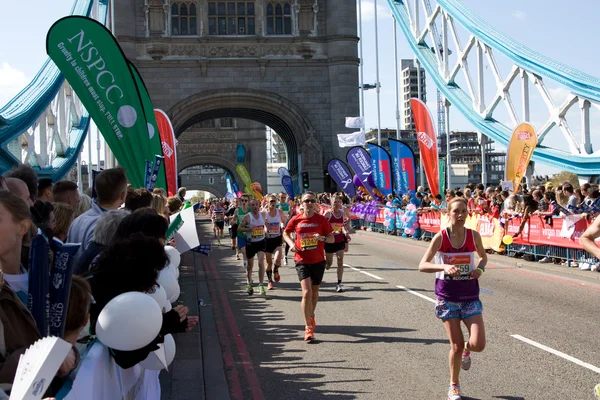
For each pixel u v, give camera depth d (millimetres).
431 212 23859
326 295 12812
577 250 15477
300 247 9312
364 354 8211
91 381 3611
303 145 43688
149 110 12789
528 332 8844
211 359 8242
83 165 43688
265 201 22766
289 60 44062
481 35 35844
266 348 8812
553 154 28562
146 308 3869
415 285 13570
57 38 10812
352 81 44156
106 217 5469
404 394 6551
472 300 6340
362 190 35562
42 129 22500
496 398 6254
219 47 43719
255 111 47188
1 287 3311
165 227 5195
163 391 6762
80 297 3740
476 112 37188
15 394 2668
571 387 6477
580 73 27812
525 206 17219
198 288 14672
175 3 43688
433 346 8469
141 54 43094
